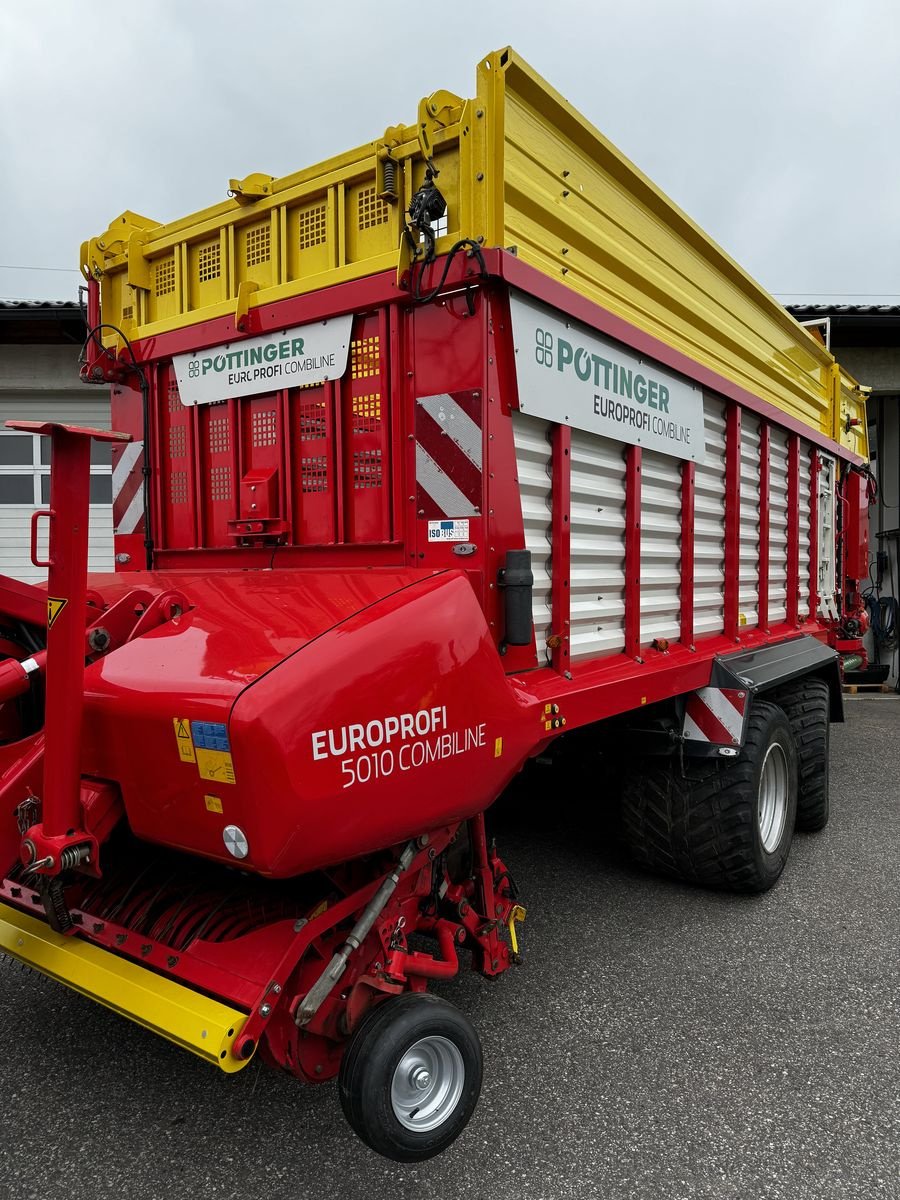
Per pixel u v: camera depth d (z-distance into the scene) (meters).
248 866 1.78
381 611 2.04
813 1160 2.16
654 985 3.05
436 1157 2.17
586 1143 2.22
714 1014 2.85
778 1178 2.10
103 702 1.98
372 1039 1.87
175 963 1.99
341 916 2.00
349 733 1.85
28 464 8.75
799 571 5.27
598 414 2.83
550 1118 2.31
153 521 3.29
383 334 2.51
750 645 4.23
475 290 2.29
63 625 1.86
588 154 2.89
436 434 2.39
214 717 1.73
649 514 3.30
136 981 1.94
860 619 6.91
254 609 2.24
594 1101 2.38
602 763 4.18
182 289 3.11
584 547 2.83
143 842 2.60
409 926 2.20
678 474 3.55
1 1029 2.76
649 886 4.00
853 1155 2.17
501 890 2.59
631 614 3.12
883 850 4.62
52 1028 2.77
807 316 9.22
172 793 1.88
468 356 2.31
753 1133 2.26
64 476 1.84
